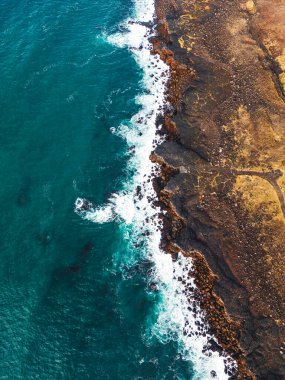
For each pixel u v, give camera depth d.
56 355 39.44
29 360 38.94
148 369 39.16
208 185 50.19
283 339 39.25
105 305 43.00
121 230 48.59
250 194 48.72
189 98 59.75
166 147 54.69
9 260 45.16
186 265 45.31
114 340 40.75
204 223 47.25
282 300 41.38
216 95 59.91
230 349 39.75
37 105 60.19
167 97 62.41
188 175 51.38
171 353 40.09
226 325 40.91
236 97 59.34
